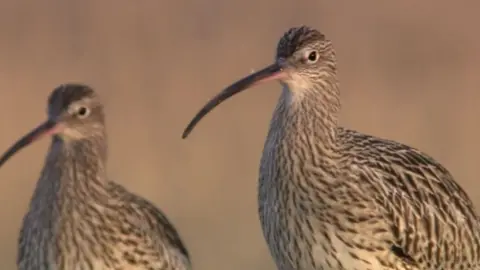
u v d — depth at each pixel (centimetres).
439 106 2641
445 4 3142
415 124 2536
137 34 2916
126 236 1327
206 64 2772
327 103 1401
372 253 1384
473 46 2952
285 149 1391
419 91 2708
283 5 3100
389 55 2900
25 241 1321
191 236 2034
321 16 3073
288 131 1395
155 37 2902
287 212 1384
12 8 3027
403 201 1401
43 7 3047
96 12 3019
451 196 1445
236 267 1911
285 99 1408
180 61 2789
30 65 2738
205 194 2247
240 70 2750
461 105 2662
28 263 1322
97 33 2922
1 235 2062
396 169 1413
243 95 2642
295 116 1396
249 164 2386
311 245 1380
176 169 2350
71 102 1312
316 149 1387
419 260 1419
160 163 2369
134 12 3016
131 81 2694
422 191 1419
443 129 2534
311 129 1391
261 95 2658
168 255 1362
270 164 1402
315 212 1373
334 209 1371
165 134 2483
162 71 2742
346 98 2639
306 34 1405
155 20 2978
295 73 1395
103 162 1329
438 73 2825
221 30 2939
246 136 2500
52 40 2883
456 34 3011
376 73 2805
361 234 1376
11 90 2594
